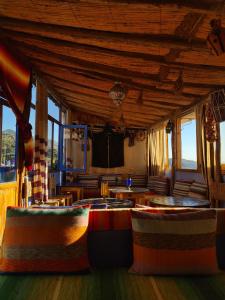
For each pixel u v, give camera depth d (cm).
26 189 460
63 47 390
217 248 228
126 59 386
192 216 210
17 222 208
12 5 290
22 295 173
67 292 177
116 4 233
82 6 263
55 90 688
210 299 170
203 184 519
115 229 232
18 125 408
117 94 458
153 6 227
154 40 305
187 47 304
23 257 199
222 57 340
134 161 1022
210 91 484
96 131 999
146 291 179
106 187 473
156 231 205
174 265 198
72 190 750
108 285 188
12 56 395
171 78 437
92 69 442
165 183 742
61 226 207
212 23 244
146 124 965
